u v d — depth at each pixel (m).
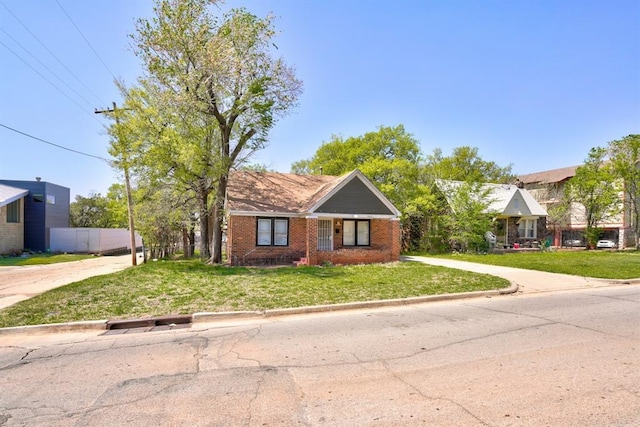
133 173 21.30
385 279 13.24
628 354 5.76
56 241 38.25
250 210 19.36
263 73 19.09
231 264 19.08
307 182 24.12
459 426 3.67
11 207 34.47
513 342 6.43
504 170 50.22
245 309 9.03
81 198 51.22
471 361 5.51
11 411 4.14
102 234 39.41
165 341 6.85
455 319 8.20
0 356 6.16
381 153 34.22
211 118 20.17
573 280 13.77
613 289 12.33
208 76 17.84
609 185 31.52
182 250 32.31
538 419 3.79
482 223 26.73
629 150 30.97
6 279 15.80
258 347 6.36
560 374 4.96
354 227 21.61
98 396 4.49
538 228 32.88
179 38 17.00
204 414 3.99
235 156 20.22
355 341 6.61
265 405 4.18
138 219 24.23
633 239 33.75
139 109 18.64
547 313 8.73
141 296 10.46
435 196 28.72
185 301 9.82
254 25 18.28
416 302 10.14
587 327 7.41
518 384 4.66
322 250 20.00
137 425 3.78
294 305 9.38
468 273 14.65
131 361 5.76
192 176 18.67
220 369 5.34
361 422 3.78
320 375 5.04
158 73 17.94
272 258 19.86
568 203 34.56
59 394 4.57
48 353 6.27
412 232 29.84
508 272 15.70
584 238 34.69
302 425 3.74
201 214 23.39
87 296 10.50
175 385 4.78
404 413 3.95
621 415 3.85
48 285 13.73
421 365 5.37
